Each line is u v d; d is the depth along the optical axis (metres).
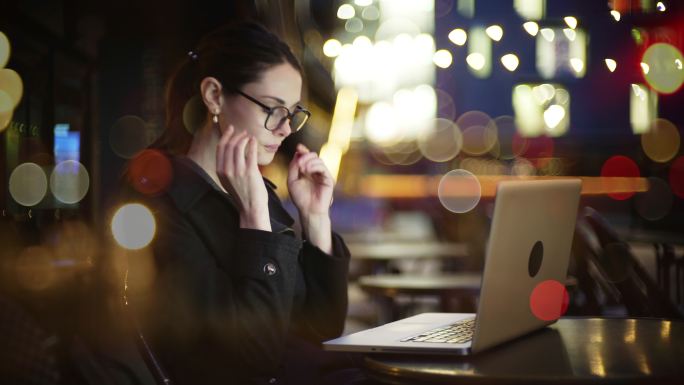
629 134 25.83
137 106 7.80
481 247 5.72
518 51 5.86
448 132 25.88
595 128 26.42
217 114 2.44
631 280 3.05
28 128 7.04
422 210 17.97
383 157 23.89
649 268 8.89
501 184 1.84
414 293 4.52
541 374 1.66
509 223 1.90
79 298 4.06
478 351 1.86
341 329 2.57
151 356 2.00
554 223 2.18
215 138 2.45
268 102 2.41
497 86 26.38
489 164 26.98
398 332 2.12
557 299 2.32
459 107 25.97
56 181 7.32
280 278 2.21
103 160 7.82
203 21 7.75
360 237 8.73
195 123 2.49
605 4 3.99
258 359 2.19
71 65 7.71
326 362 2.61
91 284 2.21
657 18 3.98
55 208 7.19
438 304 7.09
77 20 7.55
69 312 3.83
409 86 14.06
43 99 7.19
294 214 6.00
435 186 19.78
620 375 1.64
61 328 2.36
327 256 2.54
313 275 2.54
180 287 2.16
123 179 2.32
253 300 2.18
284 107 2.43
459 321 2.33
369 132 14.97
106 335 2.03
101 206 7.57
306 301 2.55
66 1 7.42
